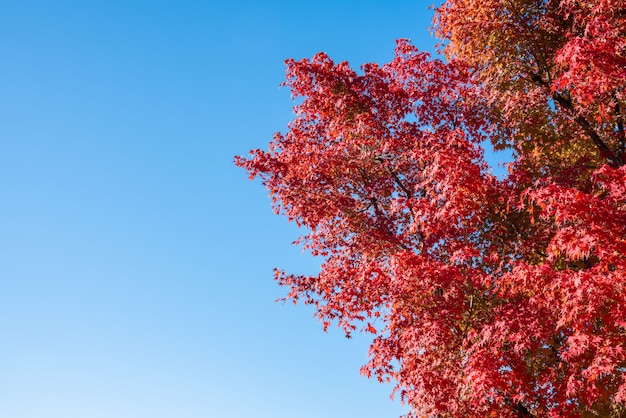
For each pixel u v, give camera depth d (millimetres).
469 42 16219
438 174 13391
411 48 18641
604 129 15656
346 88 18391
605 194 13977
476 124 17797
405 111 18312
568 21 15273
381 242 17469
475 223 14328
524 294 13273
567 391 11273
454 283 13828
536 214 14773
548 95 15180
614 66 11508
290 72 18797
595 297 10070
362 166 17453
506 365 12219
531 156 15883
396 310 14773
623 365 11414
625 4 12992
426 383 13531
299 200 18219
